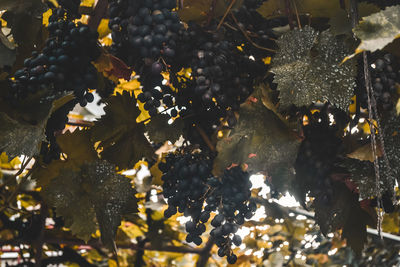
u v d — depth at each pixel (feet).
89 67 4.52
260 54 4.65
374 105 4.03
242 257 8.64
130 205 4.60
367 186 4.27
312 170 4.48
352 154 4.29
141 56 4.54
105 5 4.91
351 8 4.27
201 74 4.42
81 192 4.57
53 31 4.51
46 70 4.44
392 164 4.26
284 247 8.64
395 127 4.27
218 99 4.45
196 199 4.46
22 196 6.70
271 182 4.55
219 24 4.56
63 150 4.74
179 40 4.44
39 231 6.03
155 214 7.19
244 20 4.68
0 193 6.33
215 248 8.45
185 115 4.67
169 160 4.64
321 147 4.48
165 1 4.38
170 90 4.64
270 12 4.68
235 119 4.58
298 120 4.47
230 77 4.47
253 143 4.41
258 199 6.22
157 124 4.69
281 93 4.21
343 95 4.17
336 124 4.58
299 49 4.25
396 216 7.18
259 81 4.60
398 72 4.40
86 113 6.81
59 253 7.37
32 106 4.39
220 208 4.38
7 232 6.58
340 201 4.58
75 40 4.45
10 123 4.34
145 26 4.35
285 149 4.39
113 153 4.78
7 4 4.55
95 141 4.74
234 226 4.35
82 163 4.77
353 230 4.62
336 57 4.21
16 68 4.72
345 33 4.36
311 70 4.22
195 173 4.46
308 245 8.64
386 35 3.82
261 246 8.71
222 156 4.41
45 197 4.73
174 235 7.50
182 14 4.60
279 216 6.24
